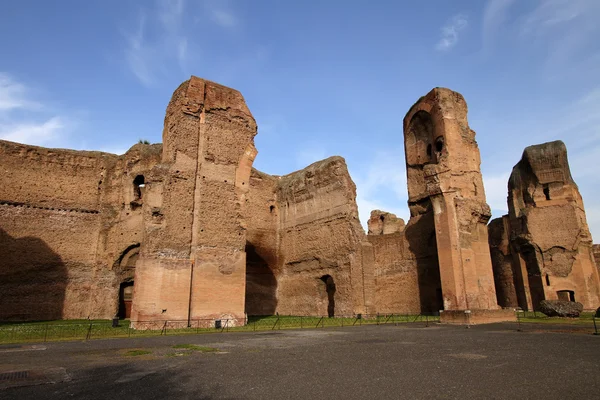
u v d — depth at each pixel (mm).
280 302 32125
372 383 6734
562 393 6055
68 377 7188
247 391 6211
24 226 26875
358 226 27422
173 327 18125
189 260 19422
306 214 31266
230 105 22953
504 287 39000
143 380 6949
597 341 12672
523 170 38625
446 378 7113
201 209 20422
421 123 31859
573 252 34781
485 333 15461
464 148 28578
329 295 29297
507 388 6371
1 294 25281
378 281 31906
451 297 24953
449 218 26047
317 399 5758
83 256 28234
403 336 14359
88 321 24062
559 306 24141
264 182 34406
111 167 30125
